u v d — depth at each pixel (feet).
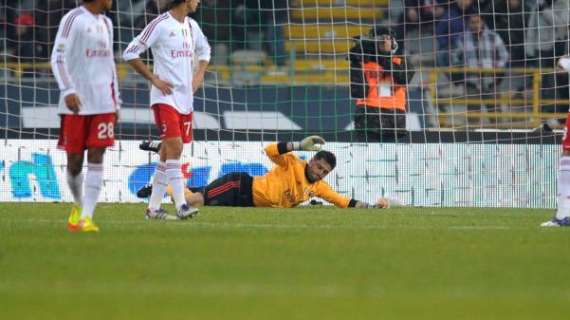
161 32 126.52
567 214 125.18
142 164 176.55
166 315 68.49
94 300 74.13
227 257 93.81
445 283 82.38
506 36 231.30
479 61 215.72
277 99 211.41
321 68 228.63
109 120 110.63
